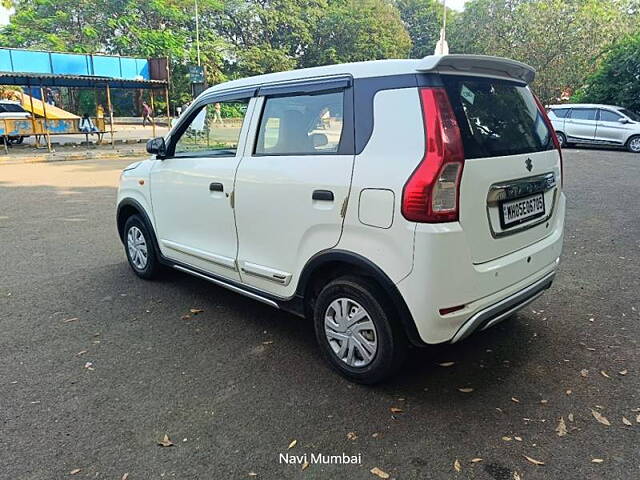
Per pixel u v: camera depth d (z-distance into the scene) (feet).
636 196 30.42
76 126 70.79
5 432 8.87
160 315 13.87
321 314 10.63
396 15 175.63
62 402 9.77
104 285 16.22
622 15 102.68
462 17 121.49
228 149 12.39
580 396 9.78
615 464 7.95
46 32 139.74
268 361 11.30
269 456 8.23
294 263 10.81
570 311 13.73
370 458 8.16
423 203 8.35
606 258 18.34
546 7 100.63
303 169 10.25
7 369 11.01
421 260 8.45
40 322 13.42
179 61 136.67
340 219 9.54
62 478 7.79
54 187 36.63
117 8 144.56
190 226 13.79
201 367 11.06
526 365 10.96
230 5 156.56
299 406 9.57
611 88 68.03
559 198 11.64
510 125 9.93
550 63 101.19
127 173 16.38
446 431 8.79
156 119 127.65
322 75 10.25
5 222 25.39
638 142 55.62
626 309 13.80
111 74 69.87
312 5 166.81
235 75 148.87
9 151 62.80
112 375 10.75
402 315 9.00
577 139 59.47
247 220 11.75
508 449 8.33
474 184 8.75
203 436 8.74
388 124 9.00
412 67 8.88
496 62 9.61
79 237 22.40
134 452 8.35
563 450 8.29
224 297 15.20
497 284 9.45
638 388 10.01
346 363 10.36
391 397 9.83
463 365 11.00
